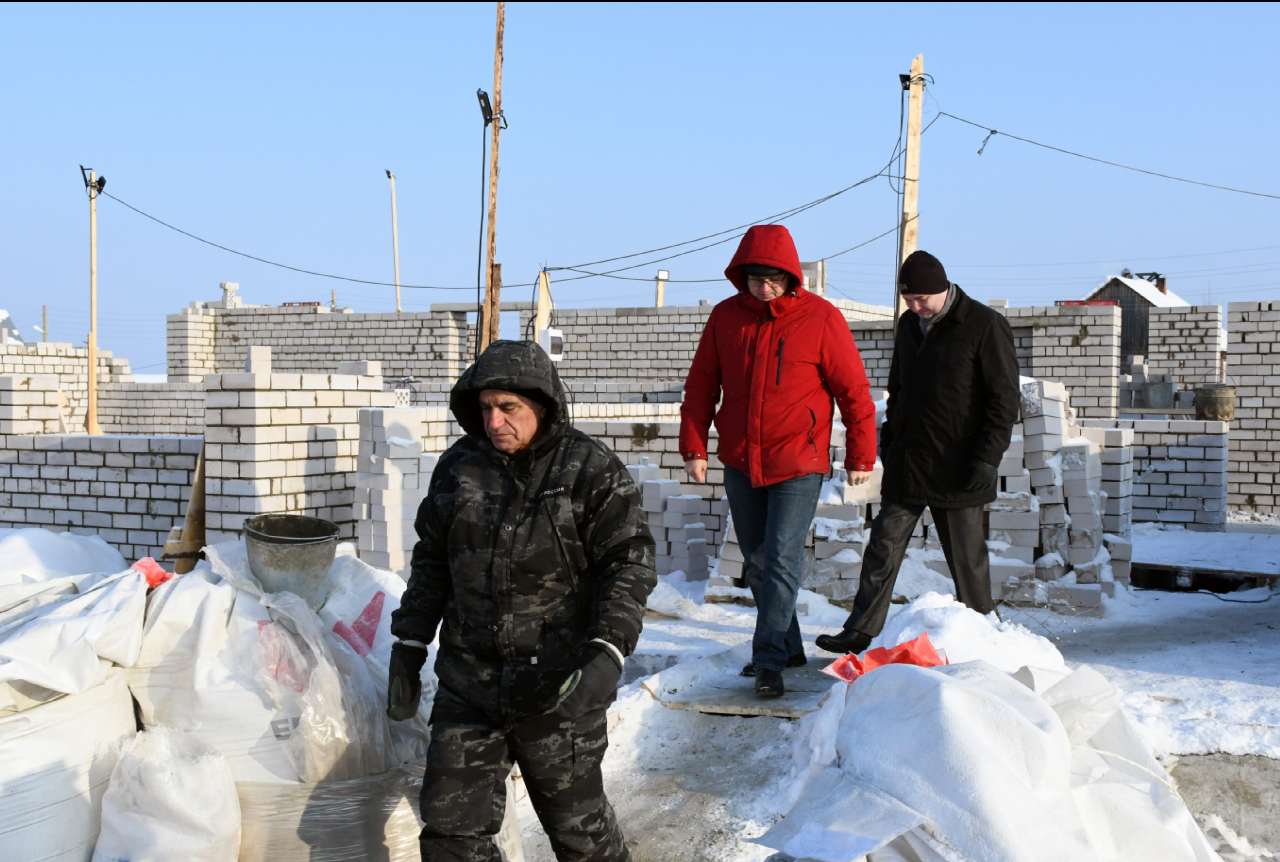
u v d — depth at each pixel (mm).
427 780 2484
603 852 2553
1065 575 6523
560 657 2475
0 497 9633
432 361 26109
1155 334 20969
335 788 2811
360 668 3098
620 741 4094
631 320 23359
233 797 2744
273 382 7840
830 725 3553
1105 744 3184
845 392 4363
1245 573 7398
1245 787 3521
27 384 9625
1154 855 2797
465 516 2494
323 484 8250
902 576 6676
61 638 2682
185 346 28281
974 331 4617
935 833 2676
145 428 26656
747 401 4367
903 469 4812
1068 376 18469
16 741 2576
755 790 3621
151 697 2863
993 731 2854
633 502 2529
